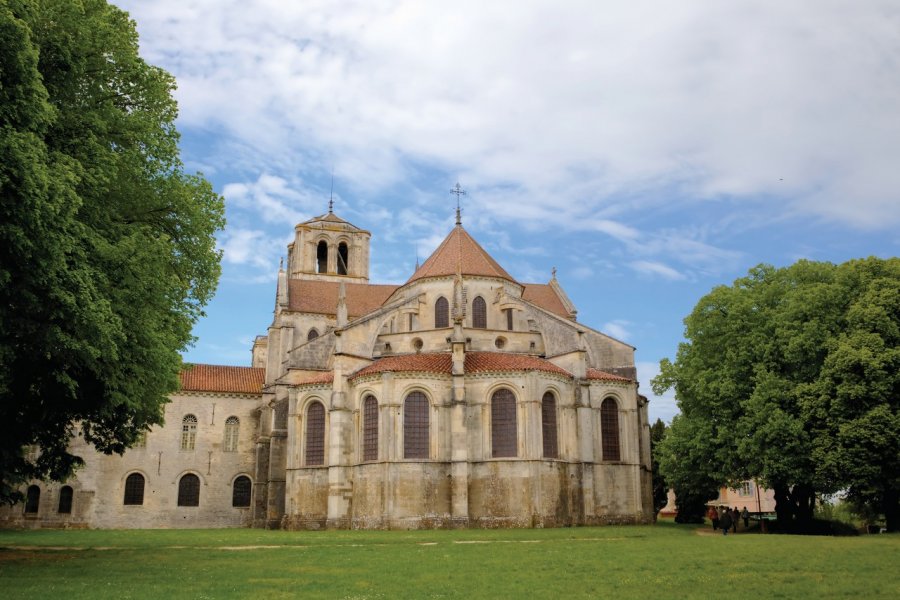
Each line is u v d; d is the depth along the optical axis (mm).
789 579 22422
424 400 56594
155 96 33625
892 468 44719
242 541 41250
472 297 67562
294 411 62094
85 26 29047
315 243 92938
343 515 57000
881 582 21609
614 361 67375
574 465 57625
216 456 72875
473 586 21422
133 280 28656
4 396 27750
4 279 22625
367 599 18891
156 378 32844
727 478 54094
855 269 50688
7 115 23406
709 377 53906
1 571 24812
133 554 32312
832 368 45969
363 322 64062
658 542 37906
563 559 28812
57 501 66562
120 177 31766
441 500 54906
